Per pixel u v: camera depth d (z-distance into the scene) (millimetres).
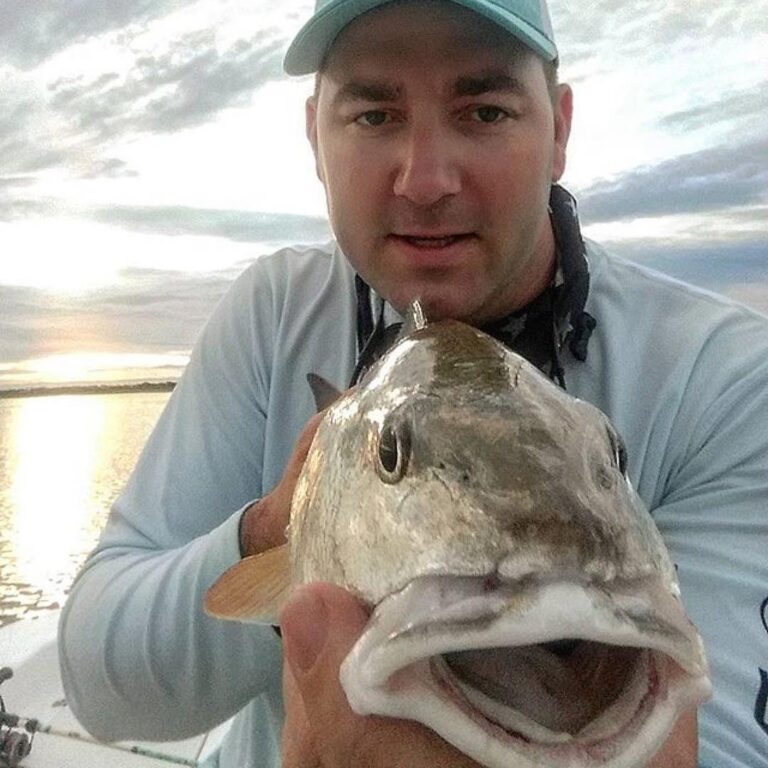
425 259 454
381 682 209
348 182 458
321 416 398
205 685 442
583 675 225
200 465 527
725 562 405
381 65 435
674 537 428
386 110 444
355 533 255
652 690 211
